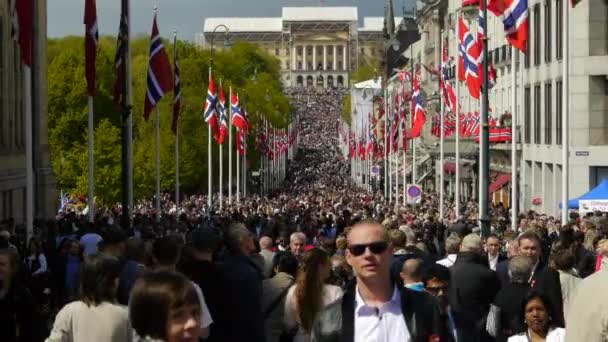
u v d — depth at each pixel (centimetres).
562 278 1725
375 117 13062
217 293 1505
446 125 8000
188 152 10656
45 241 3216
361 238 987
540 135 6669
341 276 2064
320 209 7419
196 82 12538
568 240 2303
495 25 8338
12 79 6306
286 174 18675
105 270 1307
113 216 6003
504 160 8031
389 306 988
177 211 7106
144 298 895
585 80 5744
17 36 3378
